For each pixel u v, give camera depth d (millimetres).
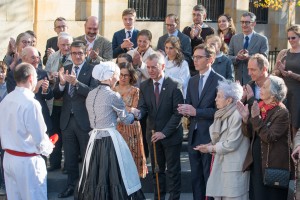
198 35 14672
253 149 9930
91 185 10266
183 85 12781
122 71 11797
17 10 16953
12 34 16938
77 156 12258
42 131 9680
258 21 21734
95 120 10398
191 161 11383
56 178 12555
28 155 9719
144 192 12789
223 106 10203
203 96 11250
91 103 10383
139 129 11656
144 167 11688
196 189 11414
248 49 14281
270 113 9703
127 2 18844
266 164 9695
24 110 9578
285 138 9703
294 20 22203
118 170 10281
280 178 9586
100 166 10281
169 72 12828
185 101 11547
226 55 13688
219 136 10258
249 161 9961
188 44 14219
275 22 21938
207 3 20375
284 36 22047
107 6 18562
